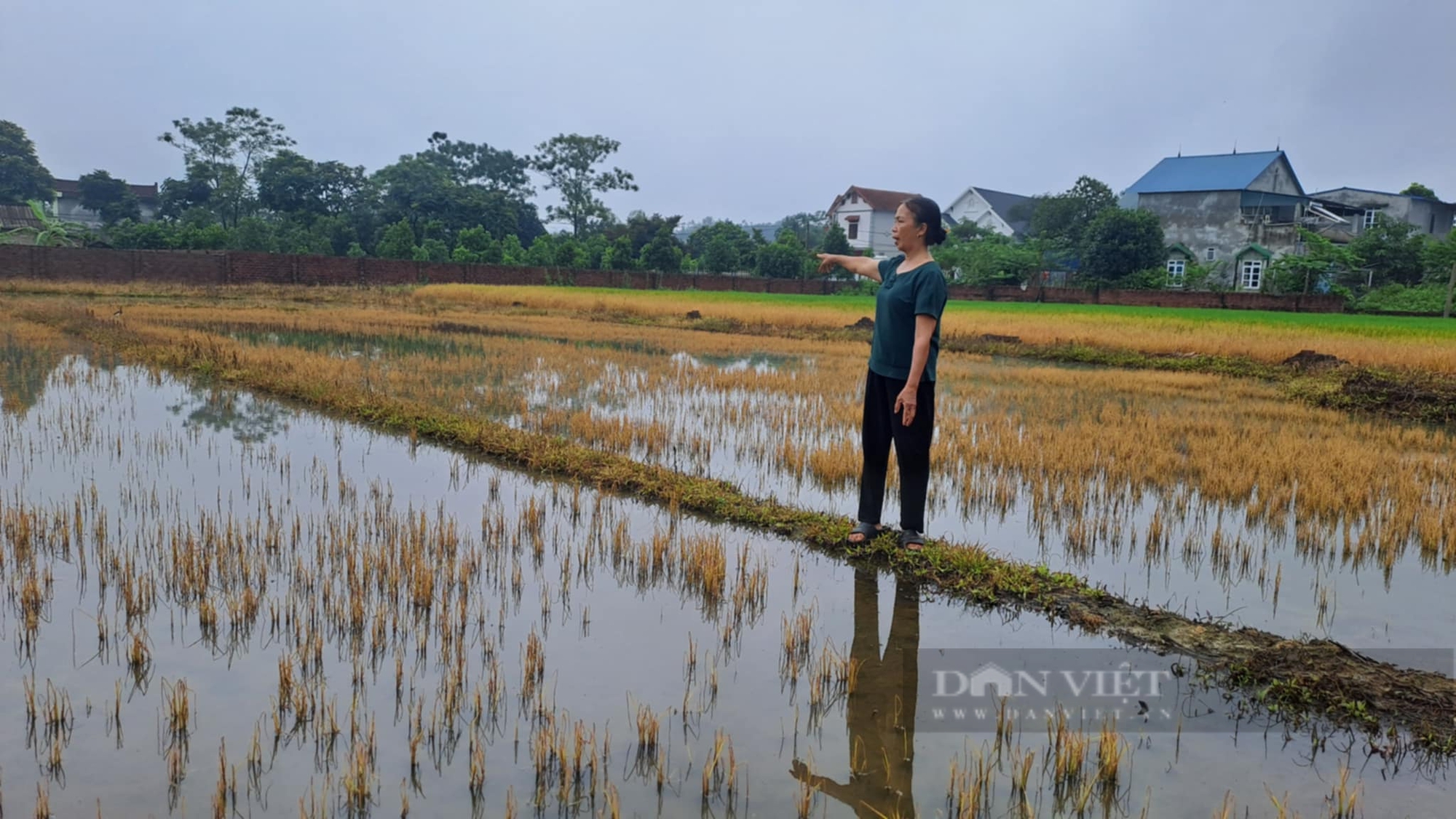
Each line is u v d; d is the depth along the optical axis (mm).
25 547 5344
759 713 3646
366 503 6602
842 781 3174
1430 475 7902
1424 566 5664
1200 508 6918
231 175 60000
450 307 32531
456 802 3016
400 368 14219
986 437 9219
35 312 22859
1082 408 11961
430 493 6961
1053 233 59719
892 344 5324
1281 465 7926
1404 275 46969
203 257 40000
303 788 3072
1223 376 16375
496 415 10422
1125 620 4559
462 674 3867
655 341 21141
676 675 3965
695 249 75688
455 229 64062
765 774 3207
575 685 3840
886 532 5719
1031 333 21766
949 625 4602
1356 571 5547
